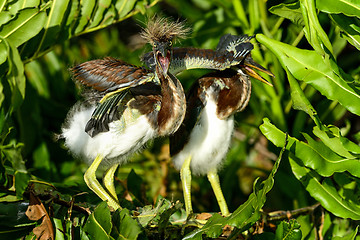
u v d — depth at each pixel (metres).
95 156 7.10
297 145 6.64
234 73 7.02
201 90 7.07
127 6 7.82
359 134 7.54
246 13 9.62
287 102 9.03
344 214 6.77
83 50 10.66
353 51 9.64
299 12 6.97
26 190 6.20
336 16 6.83
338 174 7.21
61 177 9.47
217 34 9.87
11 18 6.74
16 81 6.10
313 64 6.66
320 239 7.46
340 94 6.59
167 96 6.54
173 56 6.92
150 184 9.60
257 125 9.09
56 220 6.29
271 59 8.73
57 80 10.32
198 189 9.65
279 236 6.45
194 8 10.56
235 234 6.38
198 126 7.12
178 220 7.35
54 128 10.10
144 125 6.82
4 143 6.16
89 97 7.14
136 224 6.00
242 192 10.12
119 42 10.96
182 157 7.35
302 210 7.50
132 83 6.51
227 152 7.38
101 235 6.04
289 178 8.90
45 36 7.38
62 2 7.27
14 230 6.46
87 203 7.00
